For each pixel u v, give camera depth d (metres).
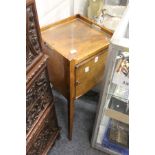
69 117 1.40
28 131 1.05
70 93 1.26
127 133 1.45
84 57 1.17
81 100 1.79
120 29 0.97
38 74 0.97
